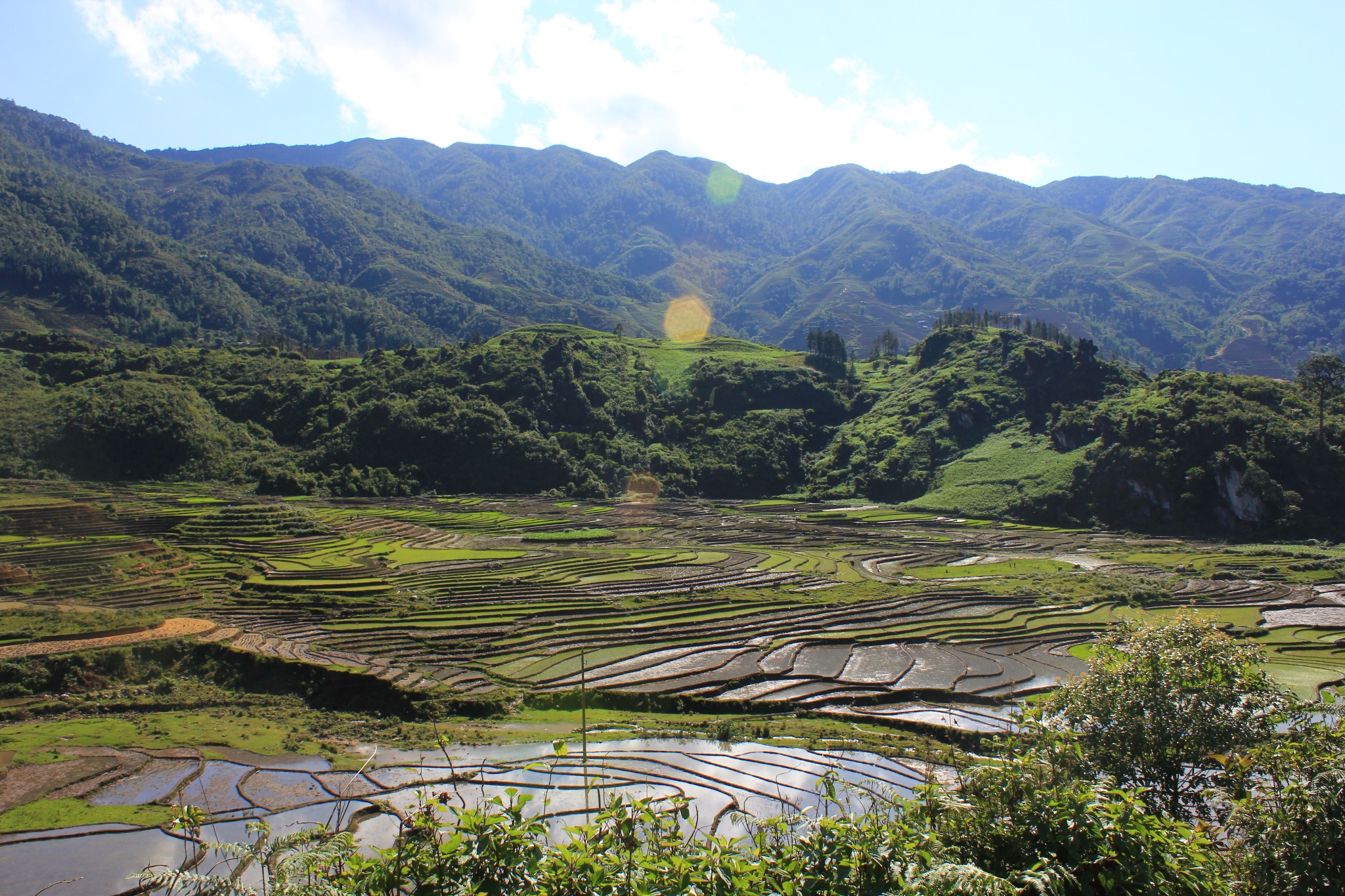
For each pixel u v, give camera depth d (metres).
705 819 36.69
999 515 164.75
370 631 71.88
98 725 50.97
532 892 14.66
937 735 51.50
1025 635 75.69
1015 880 15.32
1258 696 21.84
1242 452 147.00
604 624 75.81
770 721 53.81
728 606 83.06
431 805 16.67
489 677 61.03
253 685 60.72
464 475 199.38
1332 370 153.38
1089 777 20.12
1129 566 113.50
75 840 35.12
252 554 105.69
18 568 84.50
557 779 41.81
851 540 137.25
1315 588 100.62
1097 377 198.25
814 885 15.59
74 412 180.88
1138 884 15.34
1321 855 16.11
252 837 35.16
